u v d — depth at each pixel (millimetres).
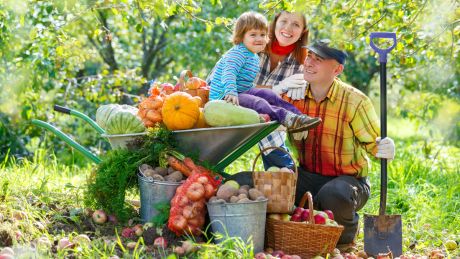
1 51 9758
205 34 13695
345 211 5578
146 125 5426
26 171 7500
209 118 5273
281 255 4965
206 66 14094
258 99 5465
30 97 11094
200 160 5473
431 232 6281
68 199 6195
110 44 15094
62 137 5891
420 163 9430
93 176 5688
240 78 5715
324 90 5730
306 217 5305
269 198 5152
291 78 5895
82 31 14453
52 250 4832
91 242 4930
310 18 8742
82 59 11070
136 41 16938
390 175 8570
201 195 5039
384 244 5410
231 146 5387
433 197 7848
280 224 5105
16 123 11820
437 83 13148
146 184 5250
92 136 13375
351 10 7879
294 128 5320
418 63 10109
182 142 5383
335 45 7543
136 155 5402
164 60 17359
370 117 5707
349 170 5875
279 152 6391
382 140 5508
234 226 4910
